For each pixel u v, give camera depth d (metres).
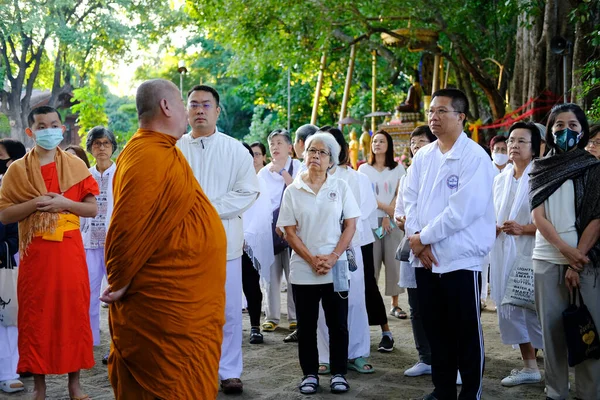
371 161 7.75
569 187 4.82
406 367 6.06
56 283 5.02
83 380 5.80
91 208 5.20
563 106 4.89
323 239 5.28
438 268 4.66
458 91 4.80
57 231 5.02
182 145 5.41
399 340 7.05
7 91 26.80
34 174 5.05
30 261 5.01
